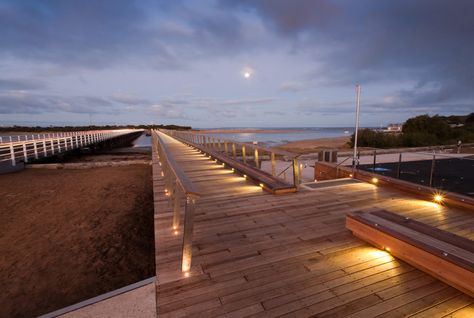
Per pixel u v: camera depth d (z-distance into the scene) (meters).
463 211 3.83
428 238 2.42
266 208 4.07
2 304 3.32
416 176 9.42
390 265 2.45
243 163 7.32
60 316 1.81
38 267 4.20
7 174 11.98
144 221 6.26
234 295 2.05
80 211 6.92
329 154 7.68
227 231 3.25
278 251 2.74
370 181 5.57
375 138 25.55
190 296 2.04
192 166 7.96
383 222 2.84
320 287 2.13
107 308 1.90
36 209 7.05
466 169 10.91
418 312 1.84
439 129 29.03
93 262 4.38
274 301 1.98
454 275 2.03
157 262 2.55
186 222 2.29
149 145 42.69
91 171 12.94
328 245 2.86
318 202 4.34
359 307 1.90
